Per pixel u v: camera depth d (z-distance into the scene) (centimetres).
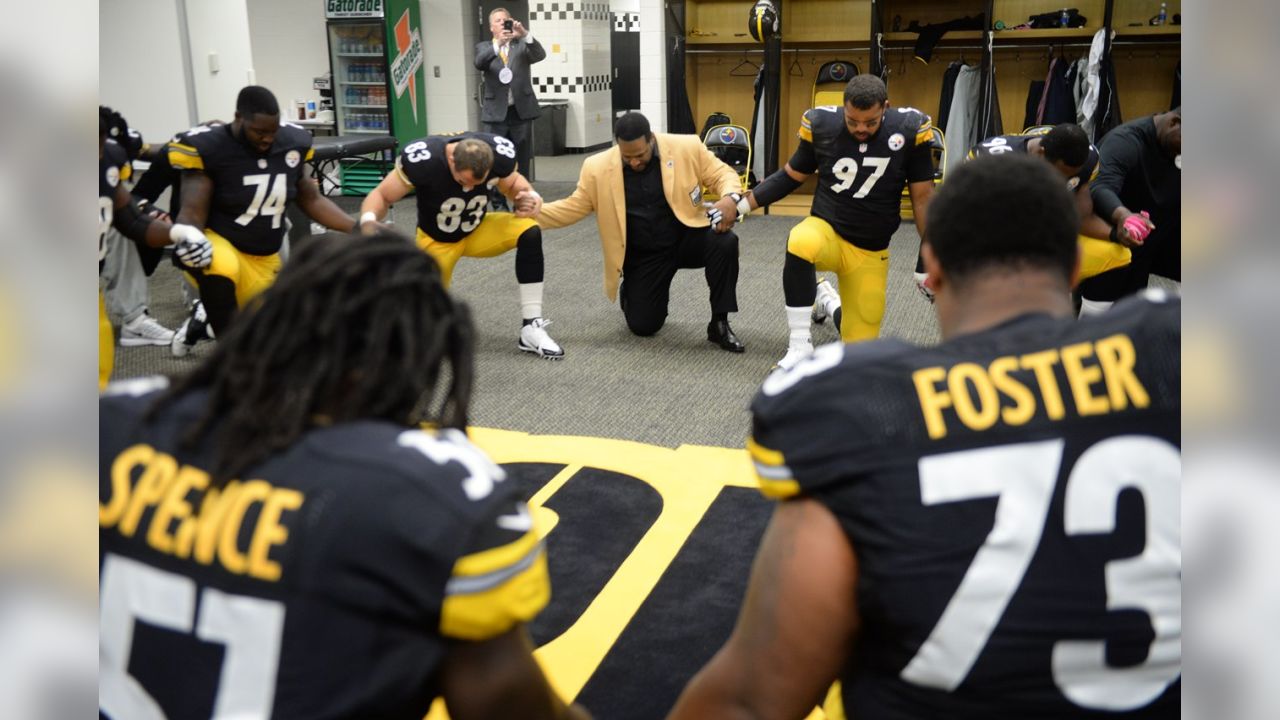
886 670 101
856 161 411
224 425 94
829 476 99
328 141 753
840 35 873
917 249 721
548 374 450
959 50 850
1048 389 99
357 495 87
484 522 89
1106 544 96
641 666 227
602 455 348
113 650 92
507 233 468
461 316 103
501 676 93
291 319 97
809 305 438
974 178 108
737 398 418
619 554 279
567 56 1221
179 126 706
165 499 92
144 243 369
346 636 86
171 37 691
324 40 1024
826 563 100
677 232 482
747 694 106
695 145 474
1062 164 358
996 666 96
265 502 89
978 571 95
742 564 272
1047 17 795
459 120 1011
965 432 97
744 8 888
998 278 108
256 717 86
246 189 404
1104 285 405
